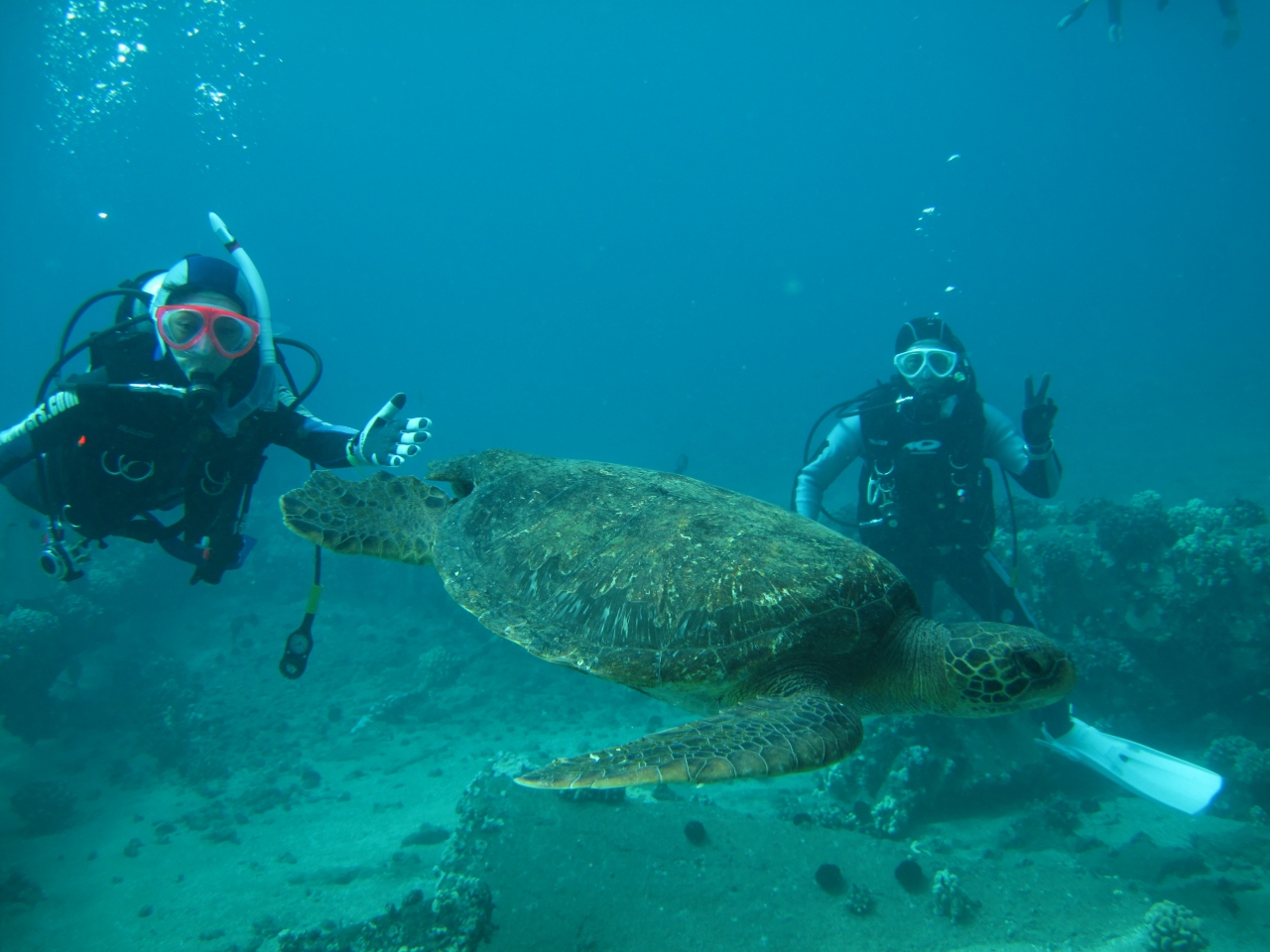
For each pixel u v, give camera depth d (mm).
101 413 4008
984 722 7926
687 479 4305
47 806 9773
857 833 7074
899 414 7543
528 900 5906
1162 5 20141
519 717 12500
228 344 4129
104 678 14250
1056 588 9211
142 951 6828
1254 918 5539
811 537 3711
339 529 4449
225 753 11789
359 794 10195
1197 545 8664
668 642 3279
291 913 7199
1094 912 5766
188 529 4520
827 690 3432
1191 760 8086
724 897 5980
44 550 4422
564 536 3887
